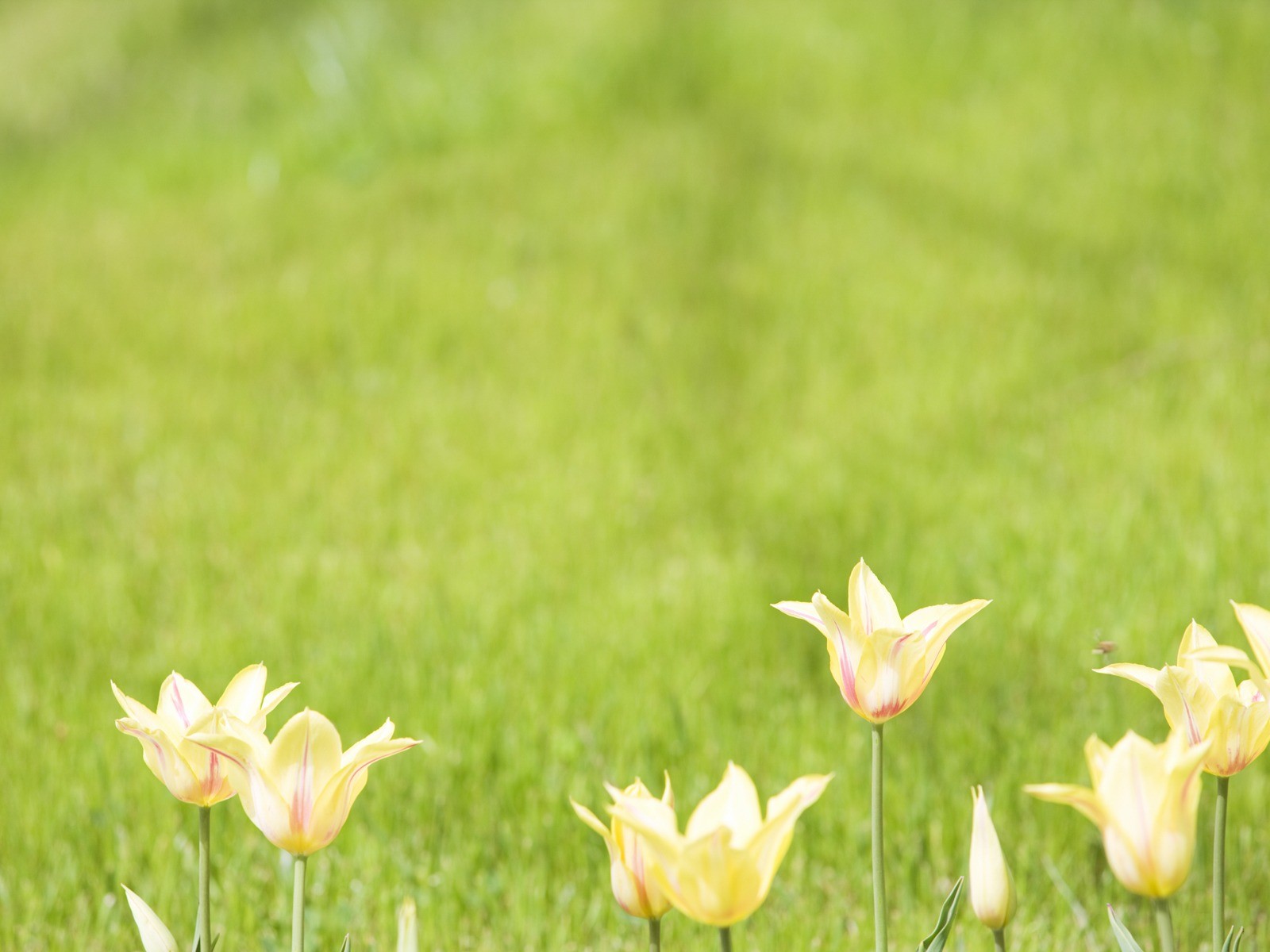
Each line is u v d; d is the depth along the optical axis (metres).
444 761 4.92
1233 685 2.63
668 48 14.45
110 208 13.56
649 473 7.64
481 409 8.49
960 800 4.62
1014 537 6.51
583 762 4.94
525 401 8.59
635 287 10.08
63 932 4.00
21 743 5.05
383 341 9.55
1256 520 6.38
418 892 4.20
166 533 7.05
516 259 10.65
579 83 14.04
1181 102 12.32
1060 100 12.68
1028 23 14.32
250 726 2.48
